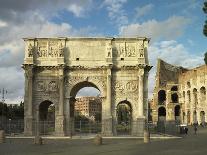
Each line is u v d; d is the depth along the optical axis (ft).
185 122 460.55
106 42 241.76
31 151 138.41
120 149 143.43
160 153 124.88
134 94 239.50
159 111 493.77
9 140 199.52
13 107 520.01
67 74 240.53
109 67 236.63
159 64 488.85
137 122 233.35
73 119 239.09
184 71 496.23
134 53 241.76
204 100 429.79
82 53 241.35
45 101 241.14
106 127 232.94
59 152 134.21
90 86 254.88
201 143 168.66
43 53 240.73
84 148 150.20
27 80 236.43
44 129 236.84
